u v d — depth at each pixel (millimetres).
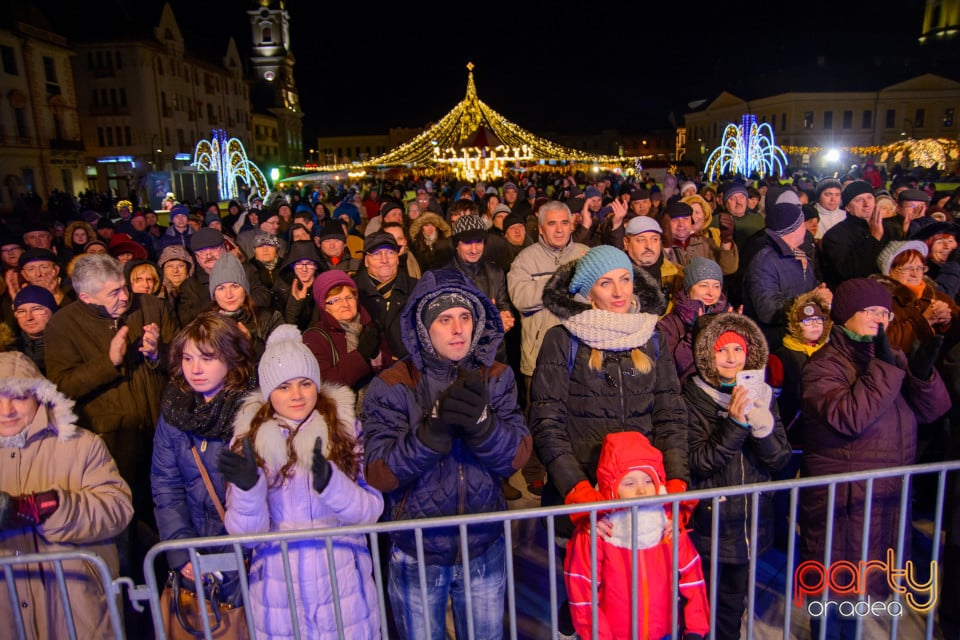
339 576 2459
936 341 2990
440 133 40938
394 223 6195
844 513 3020
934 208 9375
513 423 2564
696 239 6172
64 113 43156
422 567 2281
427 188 21031
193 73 60219
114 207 33812
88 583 2652
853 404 2898
